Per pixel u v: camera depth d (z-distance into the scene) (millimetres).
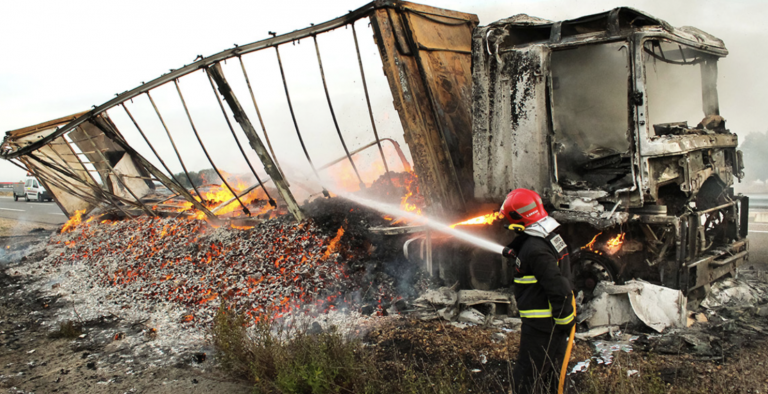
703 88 5273
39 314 6195
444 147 5227
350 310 5137
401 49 5039
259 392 3531
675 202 4352
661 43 4172
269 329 4141
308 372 3365
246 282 5926
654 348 3650
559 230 4594
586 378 3236
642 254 4293
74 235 10273
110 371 4258
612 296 4105
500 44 4562
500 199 4691
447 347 4008
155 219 9297
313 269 5773
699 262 4281
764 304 4516
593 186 4152
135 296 6418
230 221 7879
